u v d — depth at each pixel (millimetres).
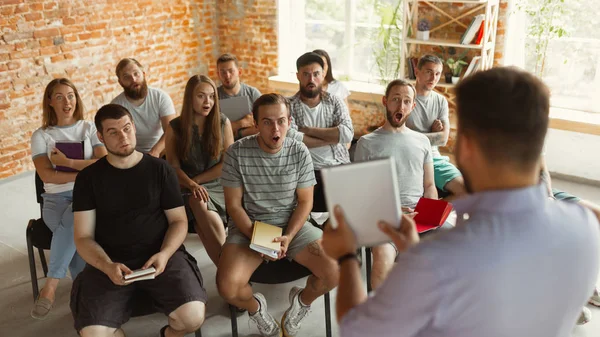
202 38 6883
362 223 1281
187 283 2566
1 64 5035
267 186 2869
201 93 3301
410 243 1231
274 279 2732
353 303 1148
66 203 3266
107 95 6016
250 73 6988
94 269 2596
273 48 6656
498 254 928
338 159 3936
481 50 5148
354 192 1271
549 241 955
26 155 5422
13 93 5184
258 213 2902
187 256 2779
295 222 2814
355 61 6375
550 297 975
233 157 2857
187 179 3367
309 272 2773
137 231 2652
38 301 3121
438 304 940
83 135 3488
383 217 1278
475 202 997
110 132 2514
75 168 3287
